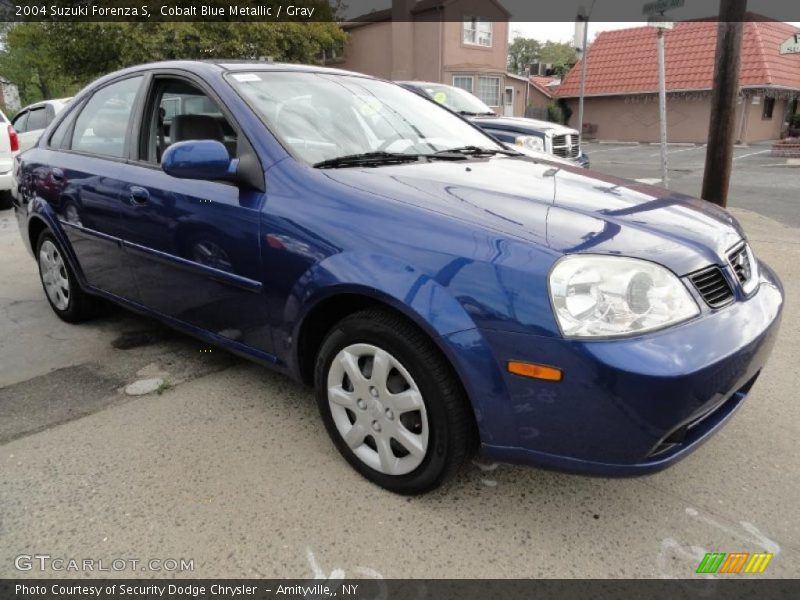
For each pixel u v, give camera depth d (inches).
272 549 82.3
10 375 133.2
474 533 85.6
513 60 2524.6
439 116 141.9
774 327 89.0
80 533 85.0
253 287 102.7
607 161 685.9
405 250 84.3
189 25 735.7
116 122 137.2
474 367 78.2
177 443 106.5
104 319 167.5
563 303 74.0
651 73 1053.8
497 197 92.2
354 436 95.3
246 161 104.4
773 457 103.9
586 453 76.6
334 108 120.6
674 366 72.3
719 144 254.4
